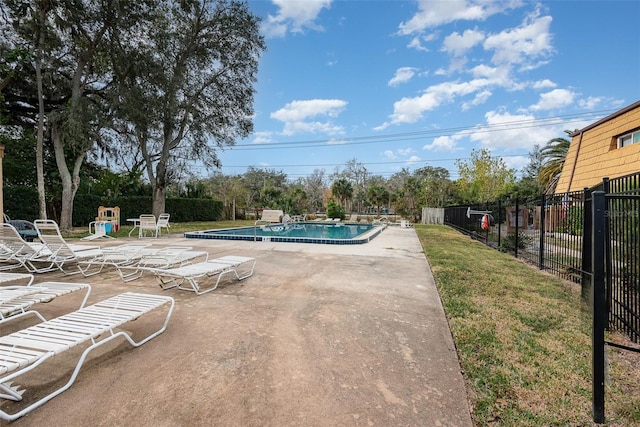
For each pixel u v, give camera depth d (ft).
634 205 10.06
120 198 59.00
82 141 42.57
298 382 7.07
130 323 10.31
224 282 15.87
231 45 57.26
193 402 6.32
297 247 29.01
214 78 58.75
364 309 11.90
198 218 77.10
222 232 46.32
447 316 11.25
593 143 42.80
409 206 87.97
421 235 42.50
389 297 13.47
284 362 7.93
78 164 45.70
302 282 15.87
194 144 60.34
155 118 49.26
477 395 6.74
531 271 19.13
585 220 12.53
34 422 5.67
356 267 19.71
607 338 10.11
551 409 6.35
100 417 5.83
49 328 7.39
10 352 6.29
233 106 61.46
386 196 94.27
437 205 86.12
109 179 56.03
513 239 26.58
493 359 8.22
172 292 14.06
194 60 56.13
